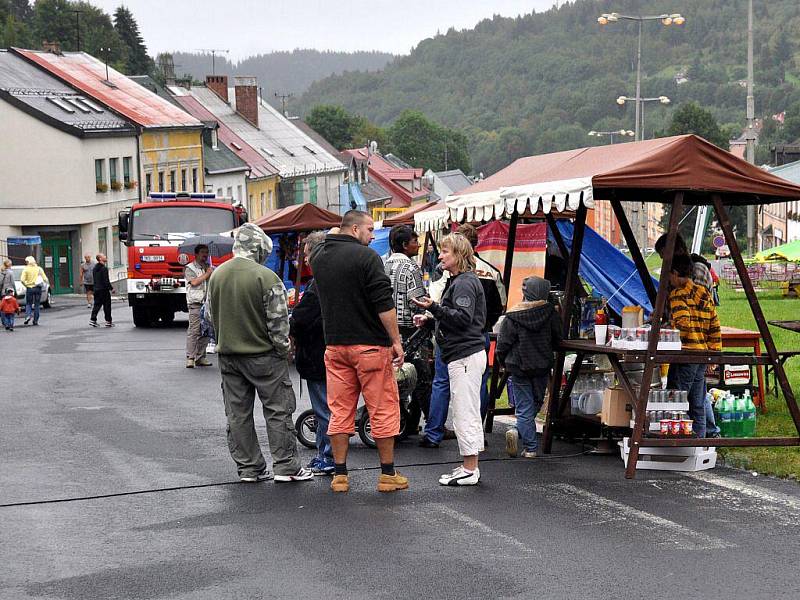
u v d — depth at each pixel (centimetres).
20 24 12850
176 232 3025
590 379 1116
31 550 728
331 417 902
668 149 960
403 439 1130
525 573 667
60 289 5856
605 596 625
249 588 644
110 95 6700
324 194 9719
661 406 967
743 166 972
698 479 927
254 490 900
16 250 5412
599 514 809
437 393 1081
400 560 696
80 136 5788
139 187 6488
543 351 1015
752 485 901
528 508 828
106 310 3142
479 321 915
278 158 9088
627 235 1138
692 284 1019
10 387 1612
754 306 999
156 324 3173
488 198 1107
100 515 820
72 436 1166
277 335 912
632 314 988
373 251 896
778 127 17962
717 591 633
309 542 739
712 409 1077
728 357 980
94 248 5944
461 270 931
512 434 1033
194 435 1172
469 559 696
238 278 918
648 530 762
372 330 889
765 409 1265
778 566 679
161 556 711
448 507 834
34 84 6188
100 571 680
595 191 1080
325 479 945
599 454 1046
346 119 16362
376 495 877
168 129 6788
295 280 2280
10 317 3036
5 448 1095
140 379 1716
